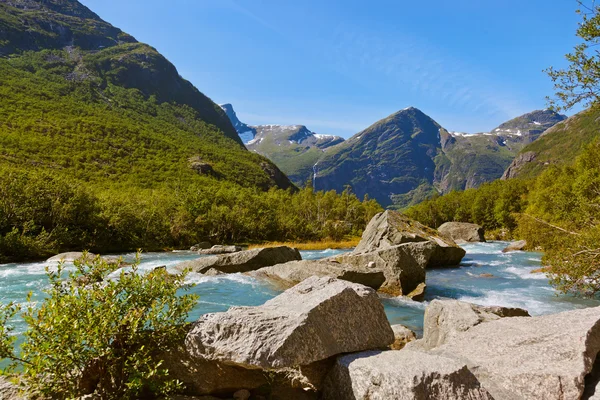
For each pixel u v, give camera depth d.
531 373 4.97
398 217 31.20
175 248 48.78
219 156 153.38
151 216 48.97
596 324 5.75
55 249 34.16
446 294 17.94
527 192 82.38
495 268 26.97
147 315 5.29
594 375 5.09
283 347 5.01
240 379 5.73
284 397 5.79
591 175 34.94
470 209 96.88
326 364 5.75
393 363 4.93
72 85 178.75
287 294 6.91
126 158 109.00
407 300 16.48
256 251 22.62
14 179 36.53
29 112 117.69
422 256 18.83
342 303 6.02
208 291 16.88
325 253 41.03
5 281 19.89
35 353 4.60
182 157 130.75
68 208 37.53
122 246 43.06
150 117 194.38
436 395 4.37
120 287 5.49
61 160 88.88
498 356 5.73
